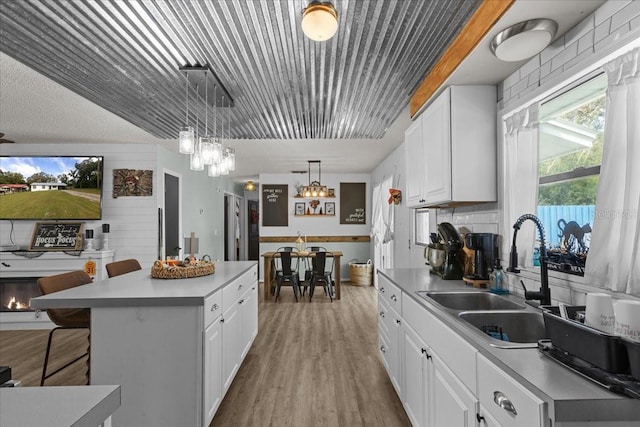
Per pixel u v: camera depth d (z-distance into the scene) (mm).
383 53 2234
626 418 849
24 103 3256
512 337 1661
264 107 3213
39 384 2764
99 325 1948
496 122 2344
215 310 2189
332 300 5859
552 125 1859
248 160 6297
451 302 2154
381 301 3031
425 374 1791
